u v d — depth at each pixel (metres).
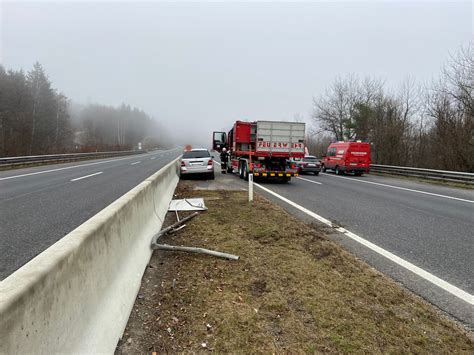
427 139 28.27
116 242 3.10
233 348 2.60
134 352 2.52
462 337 2.82
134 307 3.20
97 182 12.65
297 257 4.62
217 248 4.96
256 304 3.29
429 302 3.49
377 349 2.61
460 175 16.48
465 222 7.29
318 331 2.84
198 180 15.83
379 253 5.04
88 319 2.18
